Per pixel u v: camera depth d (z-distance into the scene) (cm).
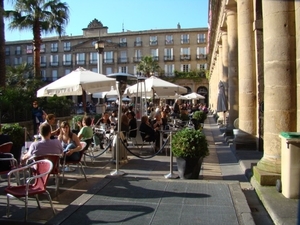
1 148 606
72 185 627
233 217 410
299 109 513
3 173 567
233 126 1276
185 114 1720
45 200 532
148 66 5553
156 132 1032
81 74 941
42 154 541
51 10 2391
